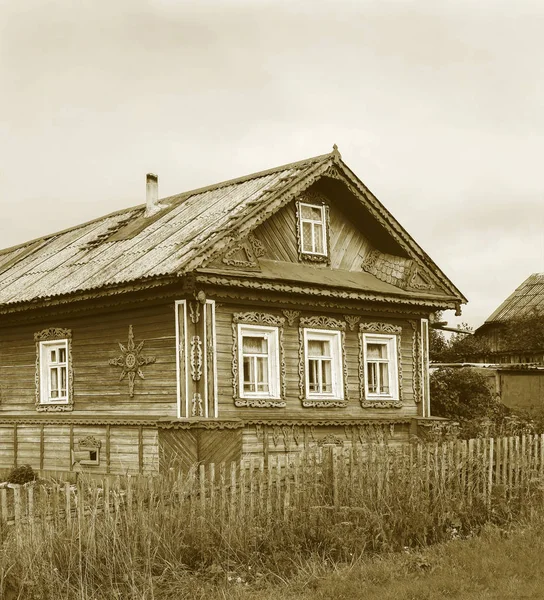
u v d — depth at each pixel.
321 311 22.08
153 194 26.09
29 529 9.54
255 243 21.27
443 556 11.55
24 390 23.44
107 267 21.55
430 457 13.21
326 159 22.42
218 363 19.56
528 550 11.78
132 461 20.05
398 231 24.06
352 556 11.24
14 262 27.56
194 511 10.77
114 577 9.77
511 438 14.59
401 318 24.27
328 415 21.91
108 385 21.17
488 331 53.09
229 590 9.88
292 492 11.78
